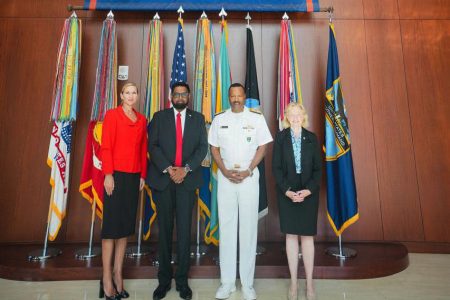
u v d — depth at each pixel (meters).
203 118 2.25
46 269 2.36
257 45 3.38
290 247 2.08
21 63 3.28
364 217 3.19
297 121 2.15
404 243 3.15
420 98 3.36
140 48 3.33
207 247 2.93
